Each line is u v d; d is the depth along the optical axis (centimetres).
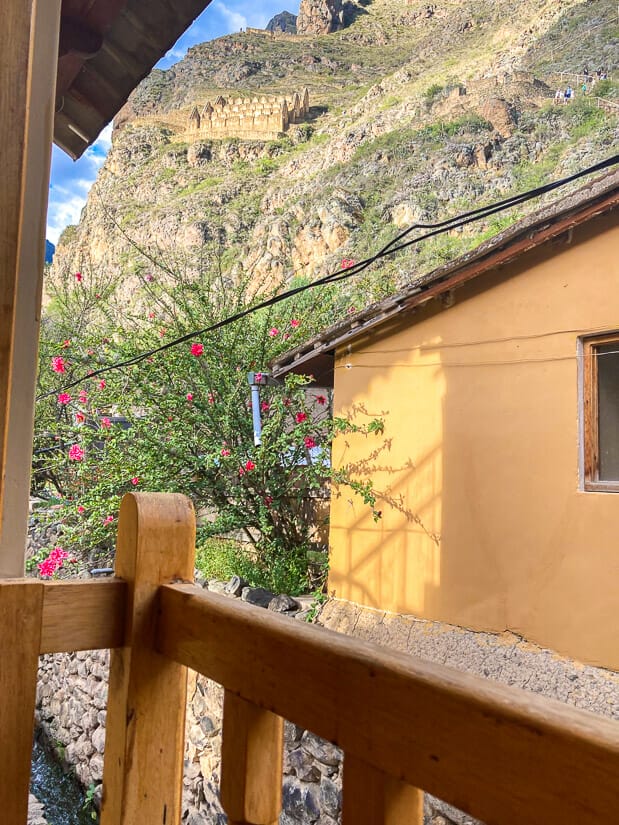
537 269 420
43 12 102
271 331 683
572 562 389
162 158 5712
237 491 617
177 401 625
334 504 554
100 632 90
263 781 71
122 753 86
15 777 85
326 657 61
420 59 5634
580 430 396
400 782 55
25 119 98
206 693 509
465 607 445
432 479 476
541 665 388
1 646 84
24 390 97
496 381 439
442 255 1408
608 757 39
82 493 648
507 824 44
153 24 259
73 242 4500
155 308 731
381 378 520
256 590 550
